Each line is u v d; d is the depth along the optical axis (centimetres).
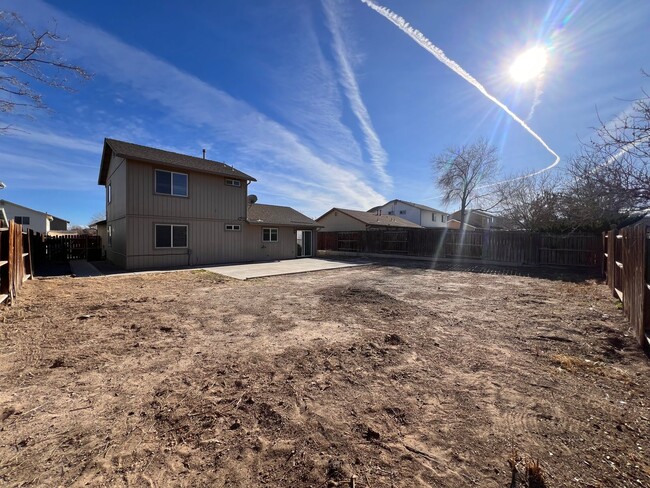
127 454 196
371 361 348
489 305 629
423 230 1786
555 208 1430
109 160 1514
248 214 1717
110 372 316
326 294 738
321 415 242
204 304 630
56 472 180
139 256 1234
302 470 184
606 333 441
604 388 287
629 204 446
